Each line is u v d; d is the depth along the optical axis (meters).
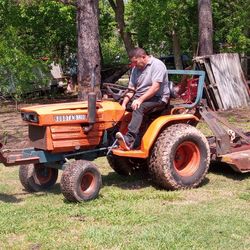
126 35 24.73
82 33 13.97
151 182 7.77
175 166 7.34
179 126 7.33
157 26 23.86
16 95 16.59
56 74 24.88
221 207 6.32
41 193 7.34
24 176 7.38
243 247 5.03
